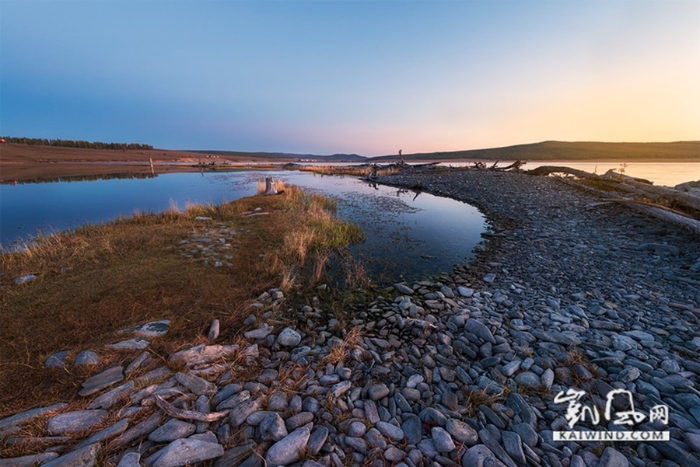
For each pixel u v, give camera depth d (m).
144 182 30.00
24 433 3.01
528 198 18.33
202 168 52.94
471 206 18.44
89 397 3.56
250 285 6.93
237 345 4.70
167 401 3.55
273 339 4.99
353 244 10.88
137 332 4.81
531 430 3.24
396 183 31.31
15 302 5.59
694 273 7.27
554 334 5.00
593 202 15.73
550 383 3.95
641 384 3.86
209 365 4.20
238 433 3.16
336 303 6.46
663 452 3.00
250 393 3.72
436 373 4.26
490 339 4.96
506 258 9.18
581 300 6.34
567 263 8.47
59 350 4.34
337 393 3.77
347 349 4.73
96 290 6.10
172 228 10.91
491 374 4.20
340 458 2.93
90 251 8.33
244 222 12.62
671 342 4.76
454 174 32.25
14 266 7.31
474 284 7.44
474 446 3.06
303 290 7.01
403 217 15.48
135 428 3.14
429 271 8.40
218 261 8.06
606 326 5.26
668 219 10.66
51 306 5.48
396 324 5.59
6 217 14.29
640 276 7.36
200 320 5.35
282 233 11.13
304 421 3.32
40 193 21.81
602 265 8.17
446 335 5.18
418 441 3.16
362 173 43.91
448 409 3.60
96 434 3.05
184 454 2.82
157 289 6.28
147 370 4.03
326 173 47.62
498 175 28.33
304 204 17.31
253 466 2.80
